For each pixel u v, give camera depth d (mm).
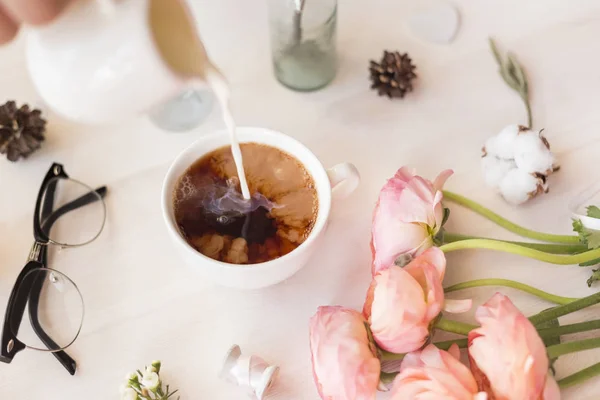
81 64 318
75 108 334
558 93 524
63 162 496
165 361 425
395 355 397
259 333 435
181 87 340
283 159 457
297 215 442
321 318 380
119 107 333
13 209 478
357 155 501
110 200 481
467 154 501
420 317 365
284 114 518
